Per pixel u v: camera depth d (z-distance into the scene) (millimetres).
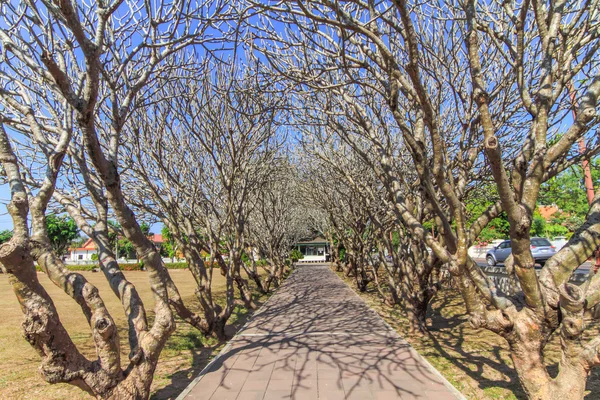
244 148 8031
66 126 3889
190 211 8586
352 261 17109
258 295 14719
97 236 4473
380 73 5746
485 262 27500
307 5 4672
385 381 5020
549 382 3289
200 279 7477
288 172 15320
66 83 3291
